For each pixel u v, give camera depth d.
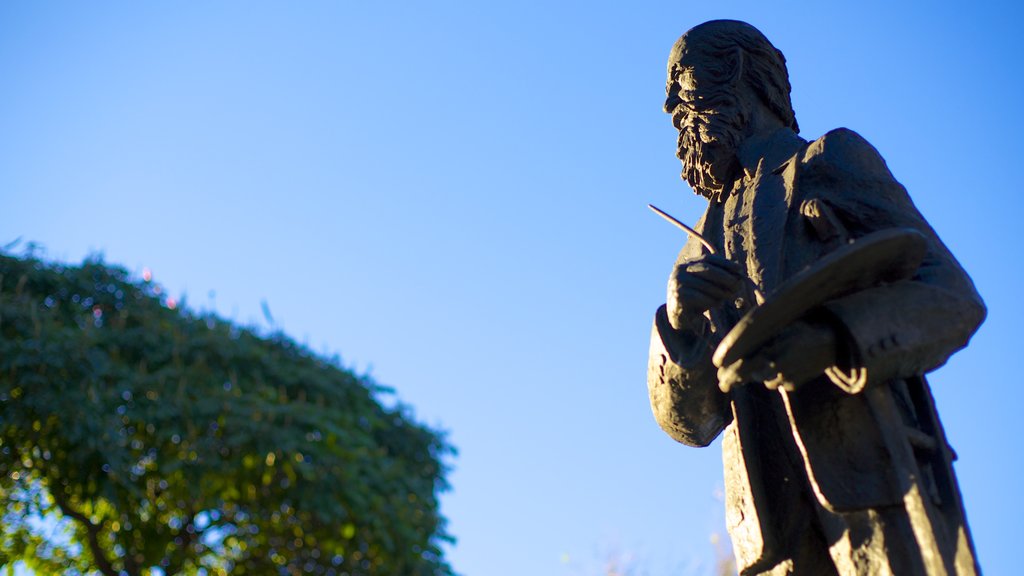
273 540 10.93
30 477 11.48
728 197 2.97
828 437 2.48
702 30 3.07
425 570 11.09
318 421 11.05
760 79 3.01
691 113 3.02
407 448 12.19
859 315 2.36
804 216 2.69
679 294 2.58
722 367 2.42
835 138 2.77
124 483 10.47
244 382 11.30
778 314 2.31
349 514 10.84
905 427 2.39
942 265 2.48
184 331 11.47
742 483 2.72
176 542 11.02
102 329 11.09
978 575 2.28
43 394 10.32
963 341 2.41
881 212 2.63
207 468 10.49
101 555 11.15
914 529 2.31
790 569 2.65
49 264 11.81
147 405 10.55
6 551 11.66
